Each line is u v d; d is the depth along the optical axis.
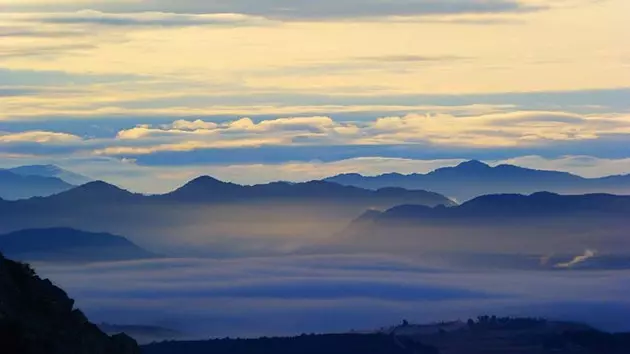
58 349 98.62
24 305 103.81
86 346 104.38
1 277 104.75
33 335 96.75
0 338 94.88
